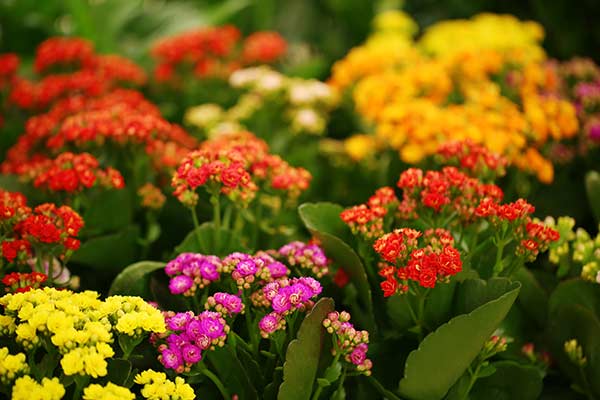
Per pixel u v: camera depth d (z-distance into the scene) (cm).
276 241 92
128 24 147
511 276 80
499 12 149
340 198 108
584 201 99
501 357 84
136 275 82
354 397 82
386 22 130
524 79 104
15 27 135
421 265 75
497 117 93
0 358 71
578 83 108
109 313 73
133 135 89
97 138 90
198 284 79
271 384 77
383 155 108
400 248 76
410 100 100
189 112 113
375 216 81
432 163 95
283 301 75
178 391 72
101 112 92
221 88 121
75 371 70
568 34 137
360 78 112
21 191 92
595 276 83
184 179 81
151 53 121
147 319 72
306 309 77
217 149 85
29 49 137
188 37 114
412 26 131
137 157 92
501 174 87
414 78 101
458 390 80
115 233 89
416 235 77
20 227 80
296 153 108
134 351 79
